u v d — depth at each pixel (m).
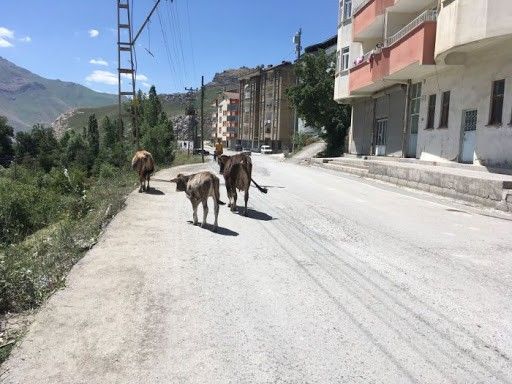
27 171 44.50
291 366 4.06
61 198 16.67
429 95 20.55
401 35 21.14
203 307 5.26
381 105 27.28
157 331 4.67
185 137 167.25
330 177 21.41
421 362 4.15
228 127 123.62
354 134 33.28
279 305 5.35
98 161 39.62
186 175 9.68
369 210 11.72
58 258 7.21
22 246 9.45
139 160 14.43
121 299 5.45
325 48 52.59
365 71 25.22
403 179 17.02
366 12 26.09
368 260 7.18
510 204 11.02
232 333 4.65
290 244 8.09
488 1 13.39
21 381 3.82
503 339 4.61
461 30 14.48
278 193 14.83
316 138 55.31
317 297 5.61
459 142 17.77
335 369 4.02
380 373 3.96
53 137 87.94
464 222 10.30
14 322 4.93
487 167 15.33
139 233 8.77
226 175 10.92
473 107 16.78
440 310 5.29
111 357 4.18
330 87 39.47
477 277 6.46
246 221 10.10
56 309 5.14
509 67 14.75
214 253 7.45
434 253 7.66
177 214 10.78
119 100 27.88
